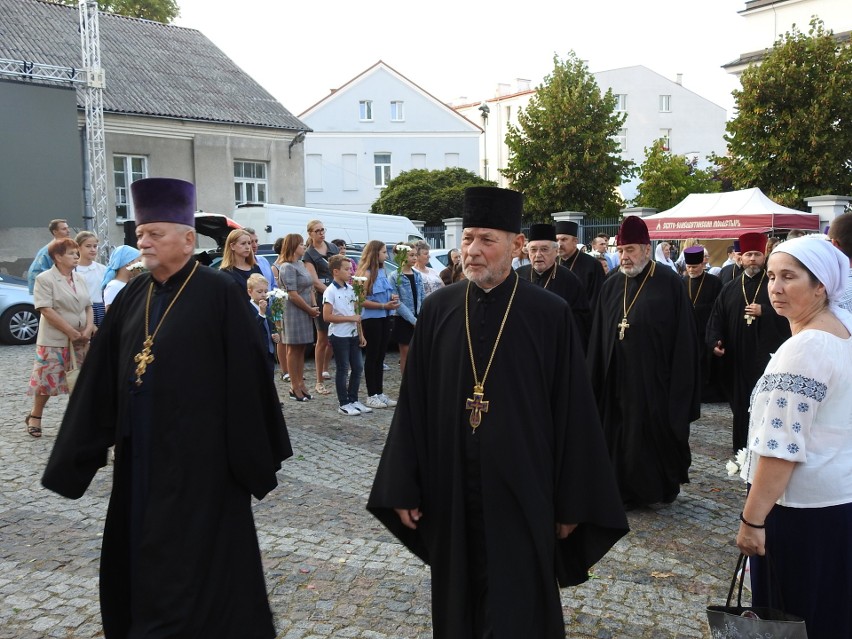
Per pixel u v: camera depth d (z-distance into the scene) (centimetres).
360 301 797
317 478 586
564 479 276
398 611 375
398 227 1689
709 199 1586
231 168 2353
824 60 1855
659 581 414
